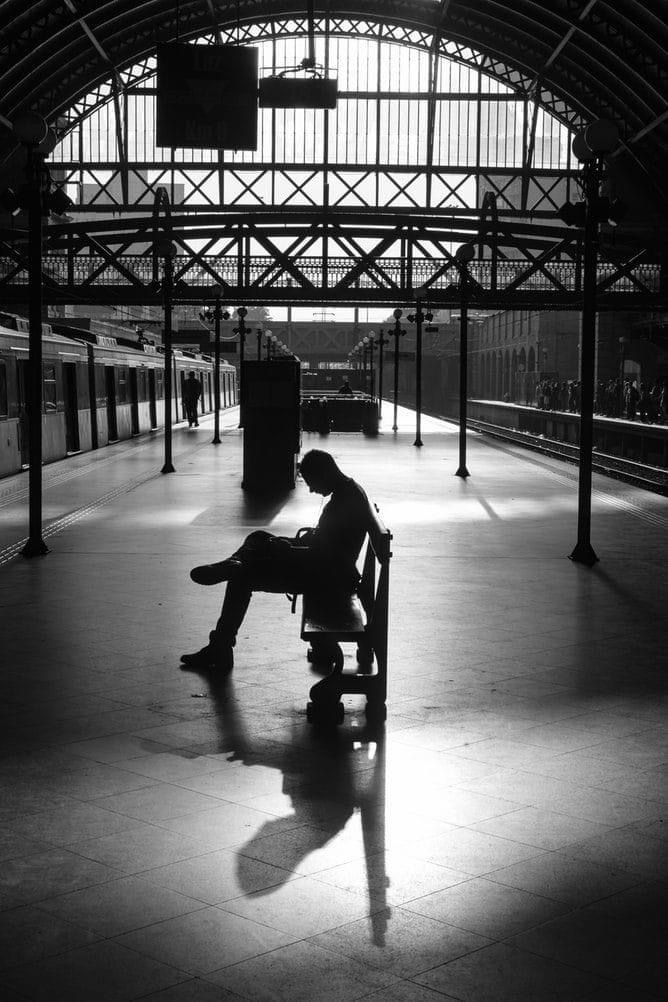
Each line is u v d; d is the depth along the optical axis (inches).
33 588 421.7
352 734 245.9
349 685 255.6
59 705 266.4
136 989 138.4
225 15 1624.0
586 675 300.2
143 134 1742.1
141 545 532.7
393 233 1403.8
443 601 404.2
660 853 181.2
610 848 183.0
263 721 255.0
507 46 1656.0
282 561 299.3
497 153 1787.6
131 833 187.5
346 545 298.4
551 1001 136.6
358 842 184.4
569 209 511.2
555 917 158.2
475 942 150.9
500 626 362.3
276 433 790.5
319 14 1668.3
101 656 315.6
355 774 218.8
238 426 1737.2
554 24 1462.8
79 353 1163.9
